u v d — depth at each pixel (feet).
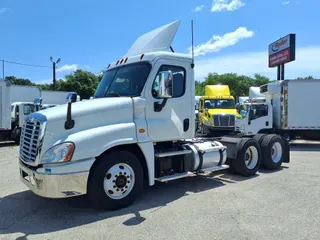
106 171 15.96
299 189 20.54
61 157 14.62
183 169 20.36
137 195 17.24
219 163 22.99
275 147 27.84
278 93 49.06
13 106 53.31
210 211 16.25
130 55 21.24
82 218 15.39
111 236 13.24
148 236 13.20
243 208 16.69
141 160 18.12
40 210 16.66
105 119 16.37
